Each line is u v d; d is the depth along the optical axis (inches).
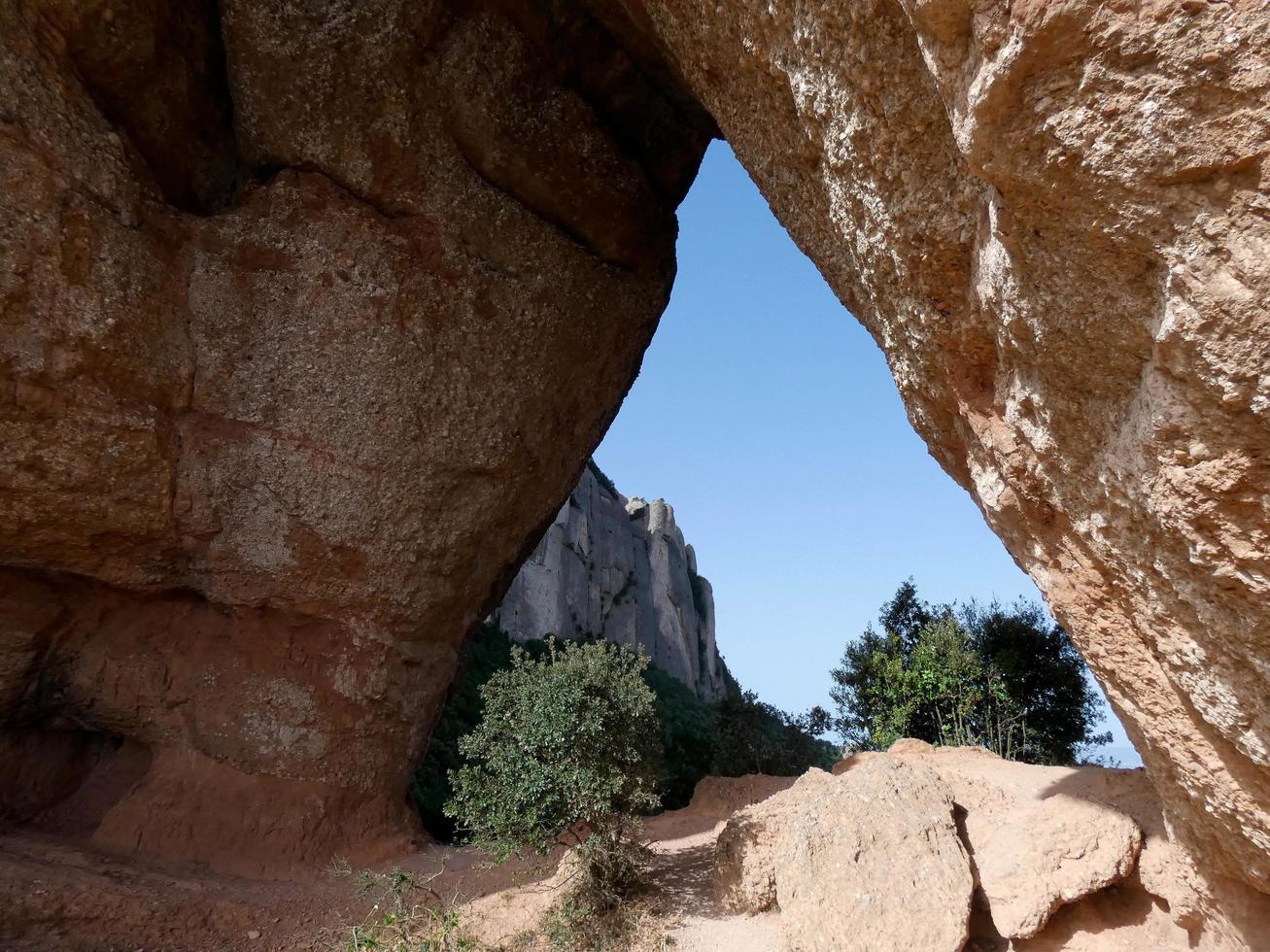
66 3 256.5
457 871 295.1
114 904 219.1
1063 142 102.1
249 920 238.8
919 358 179.2
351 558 312.0
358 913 253.0
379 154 318.7
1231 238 91.0
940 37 113.3
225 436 290.5
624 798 241.9
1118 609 149.0
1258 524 102.8
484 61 339.9
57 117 251.8
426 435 323.9
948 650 440.8
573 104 369.4
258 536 296.4
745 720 506.0
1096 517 137.3
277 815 291.6
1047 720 434.6
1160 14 87.4
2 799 270.5
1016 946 183.2
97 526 263.9
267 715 299.0
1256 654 112.7
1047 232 114.3
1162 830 184.7
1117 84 94.1
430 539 331.6
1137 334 111.6
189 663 294.8
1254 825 132.5
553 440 377.4
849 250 184.2
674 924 219.3
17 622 264.7
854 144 155.6
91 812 281.3
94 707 282.5
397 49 315.9
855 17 139.2
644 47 365.7
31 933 202.5
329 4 304.5
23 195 239.6
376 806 322.3
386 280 315.6
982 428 165.3
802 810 212.5
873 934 176.9
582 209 376.5
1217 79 86.4
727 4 183.3
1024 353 133.5
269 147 308.8
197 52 301.9
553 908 232.1
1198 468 105.6
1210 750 134.8
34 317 241.8
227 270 293.9
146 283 271.6
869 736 477.7
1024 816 205.2
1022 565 181.3
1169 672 136.3
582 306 376.8
